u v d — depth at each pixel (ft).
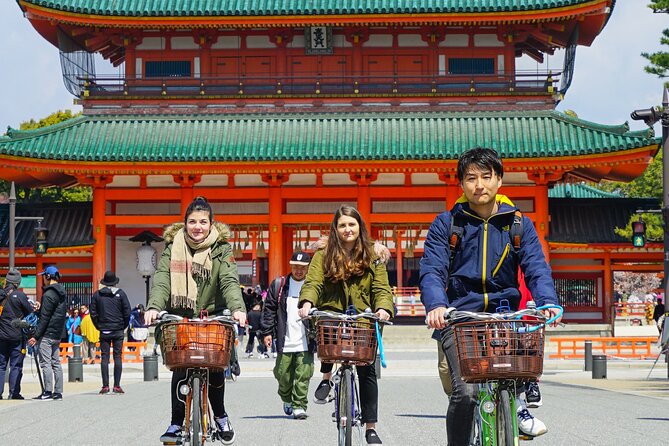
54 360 77.66
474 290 34.81
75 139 172.65
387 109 178.19
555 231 180.04
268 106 178.70
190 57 181.78
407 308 182.50
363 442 44.62
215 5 175.52
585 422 57.77
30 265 186.39
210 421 40.29
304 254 62.90
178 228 41.37
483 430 32.99
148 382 105.29
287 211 177.78
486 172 34.12
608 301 181.78
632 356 140.26
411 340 166.81
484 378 31.12
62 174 179.83
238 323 39.04
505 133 172.55
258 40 182.80
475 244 34.65
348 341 38.52
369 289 41.70
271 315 63.26
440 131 173.58
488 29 180.75
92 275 177.68
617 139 167.63
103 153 168.96
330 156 167.22
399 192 174.29
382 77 179.63
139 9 174.09
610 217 182.60
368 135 173.37
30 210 185.06
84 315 137.59
